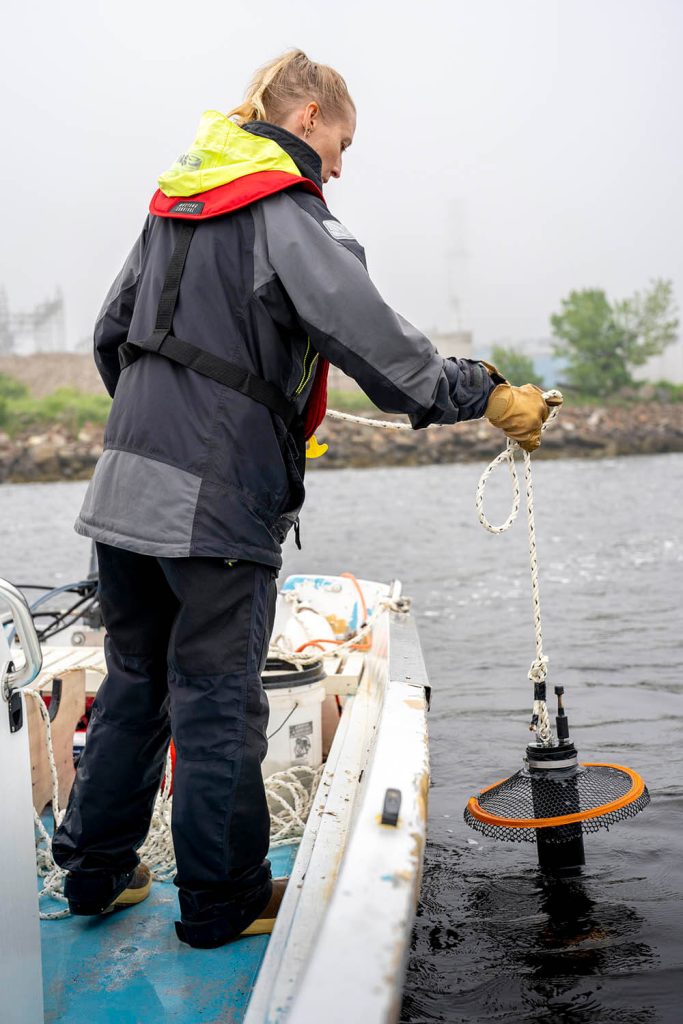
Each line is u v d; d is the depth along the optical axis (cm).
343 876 99
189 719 161
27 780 134
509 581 1173
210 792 160
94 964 173
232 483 157
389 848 106
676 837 284
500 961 211
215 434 157
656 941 217
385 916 91
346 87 182
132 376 163
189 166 163
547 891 248
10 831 126
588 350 7631
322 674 262
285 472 167
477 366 172
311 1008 78
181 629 160
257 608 163
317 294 152
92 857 180
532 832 233
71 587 339
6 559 1783
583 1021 186
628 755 388
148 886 200
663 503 2797
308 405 175
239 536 157
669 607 912
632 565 1343
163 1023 155
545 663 221
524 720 457
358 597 366
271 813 243
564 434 6222
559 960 211
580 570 1289
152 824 226
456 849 280
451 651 690
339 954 85
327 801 202
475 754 398
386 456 5509
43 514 3080
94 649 288
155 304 163
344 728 252
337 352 155
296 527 178
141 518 156
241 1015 157
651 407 6825
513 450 207
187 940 170
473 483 3934
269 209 158
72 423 6544
